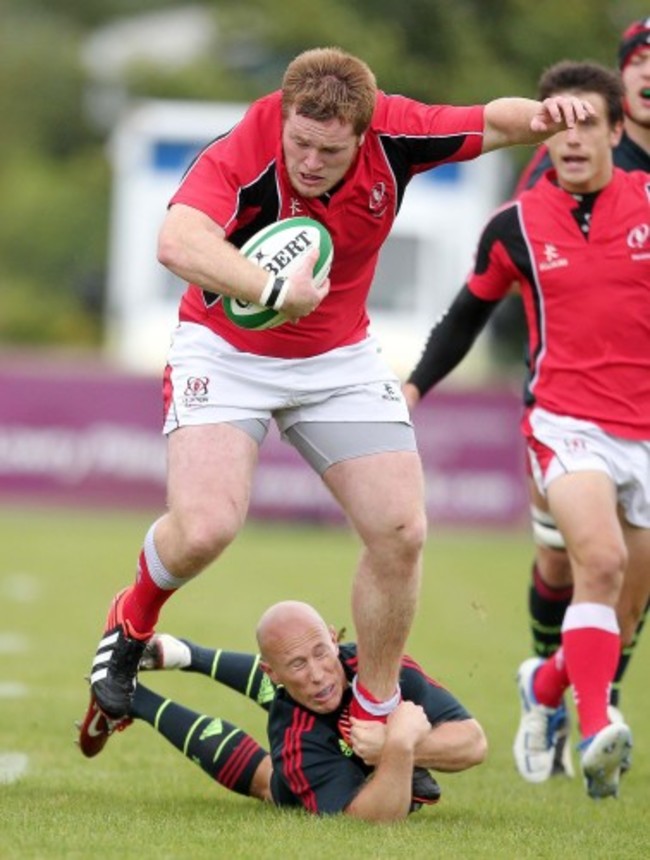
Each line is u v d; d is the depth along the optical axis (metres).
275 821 22.45
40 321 139.25
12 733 30.08
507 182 106.81
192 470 22.55
